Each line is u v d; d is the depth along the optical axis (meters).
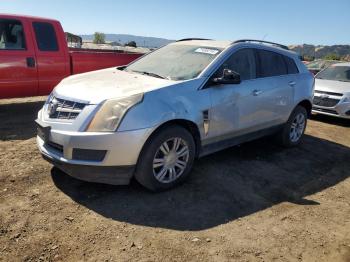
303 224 3.91
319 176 5.38
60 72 7.77
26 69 7.25
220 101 4.66
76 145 3.72
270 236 3.61
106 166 3.77
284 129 6.30
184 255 3.16
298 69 6.41
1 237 3.18
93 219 3.57
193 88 4.42
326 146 7.00
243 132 5.27
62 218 3.54
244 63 5.27
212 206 4.05
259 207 4.17
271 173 5.25
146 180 4.02
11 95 7.25
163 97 4.07
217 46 5.19
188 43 5.54
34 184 4.18
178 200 4.10
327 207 4.39
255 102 5.27
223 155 5.76
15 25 7.11
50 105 4.20
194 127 4.43
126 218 3.64
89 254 3.06
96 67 8.32
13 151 5.16
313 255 3.39
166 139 4.05
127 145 3.75
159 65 5.14
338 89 9.20
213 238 3.45
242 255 3.26
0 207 3.64
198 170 5.00
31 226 3.38
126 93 3.92
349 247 3.58
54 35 7.61
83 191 4.11
